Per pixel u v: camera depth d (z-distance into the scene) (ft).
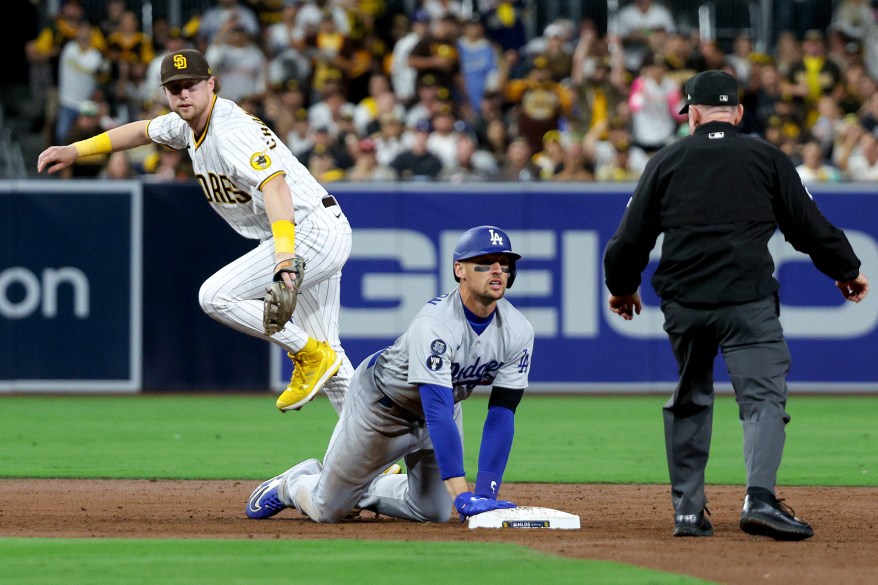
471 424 135.64
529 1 234.17
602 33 233.55
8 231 162.50
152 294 163.84
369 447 68.74
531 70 205.46
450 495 68.95
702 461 66.54
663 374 167.02
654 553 58.18
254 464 105.81
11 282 162.71
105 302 163.43
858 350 166.81
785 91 205.46
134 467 103.55
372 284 162.91
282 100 197.57
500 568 53.62
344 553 57.67
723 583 50.39
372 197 162.91
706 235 64.75
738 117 67.26
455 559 55.93
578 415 145.48
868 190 165.58
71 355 163.43
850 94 208.54
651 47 207.92
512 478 97.76
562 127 200.95
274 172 74.38
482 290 63.67
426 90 197.88
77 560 55.72
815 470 103.30
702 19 235.61
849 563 55.77
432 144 187.21
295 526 70.28
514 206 164.35
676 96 196.03
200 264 163.53
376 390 67.72
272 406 153.99
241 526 70.18
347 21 216.74
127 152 183.42
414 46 206.80
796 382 167.02
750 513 63.16
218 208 80.43
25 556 56.80
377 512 74.28
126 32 209.87
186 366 164.96
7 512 77.71
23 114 223.30
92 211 162.81
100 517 75.20
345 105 199.11
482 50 211.00
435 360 64.44
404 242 163.12
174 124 81.56
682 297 65.31
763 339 64.49
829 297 166.40
